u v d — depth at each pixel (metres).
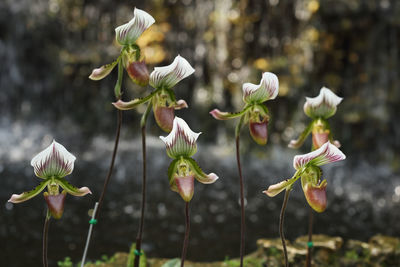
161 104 3.42
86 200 9.20
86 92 14.81
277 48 13.72
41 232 7.36
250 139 13.49
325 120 4.01
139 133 14.94
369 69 13.24
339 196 10.51
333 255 5.34
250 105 3.50
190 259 6.62
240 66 14.09
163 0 14.81
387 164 12.88
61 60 14.48
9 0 14.41
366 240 7.75
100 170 11.40
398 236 7.95
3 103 15.02
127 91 14.92
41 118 14.93
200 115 14.40
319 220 8.70
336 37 13.16
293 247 5.35
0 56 14.89
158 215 8.53
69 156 2.97
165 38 14.65
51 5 14.59
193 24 14.59
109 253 6.65
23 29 14.41
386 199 10.32
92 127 14.81
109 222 8.02
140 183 10.52
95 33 14.92
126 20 15.02
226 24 14.19
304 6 13.10
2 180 10.05
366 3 12.39
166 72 3.33
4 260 6.21
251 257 5.49
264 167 12.45
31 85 14.93
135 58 3.42
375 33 12.94
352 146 13.27
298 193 10.34
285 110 13.43
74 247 6.81
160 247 7.02
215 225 8.15
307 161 3.12
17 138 13.76
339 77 13.43
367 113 13.14
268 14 13.80
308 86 13.30
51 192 3.00
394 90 13.03
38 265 6.11
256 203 9.52
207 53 14.44
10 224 7.65
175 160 3.18
